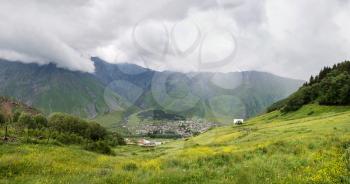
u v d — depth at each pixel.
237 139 63.25
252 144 42.28
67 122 91.81
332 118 70.44
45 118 93.75
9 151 27.98
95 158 33.03
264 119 136.62
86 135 90.56
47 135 50.34
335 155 20.48
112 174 18.02
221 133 84.38
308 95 132.75
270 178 15.31
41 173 19.39
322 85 131.50
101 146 51.62
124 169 22.89
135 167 23.77
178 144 75.50
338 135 33.78
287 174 15.93
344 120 60.66
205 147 45.28
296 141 30.16
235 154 24.86
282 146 28.03
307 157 20.64
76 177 17.56
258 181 15.02
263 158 22.17
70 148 39.44
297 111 126.06
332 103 115.12
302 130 55.50
